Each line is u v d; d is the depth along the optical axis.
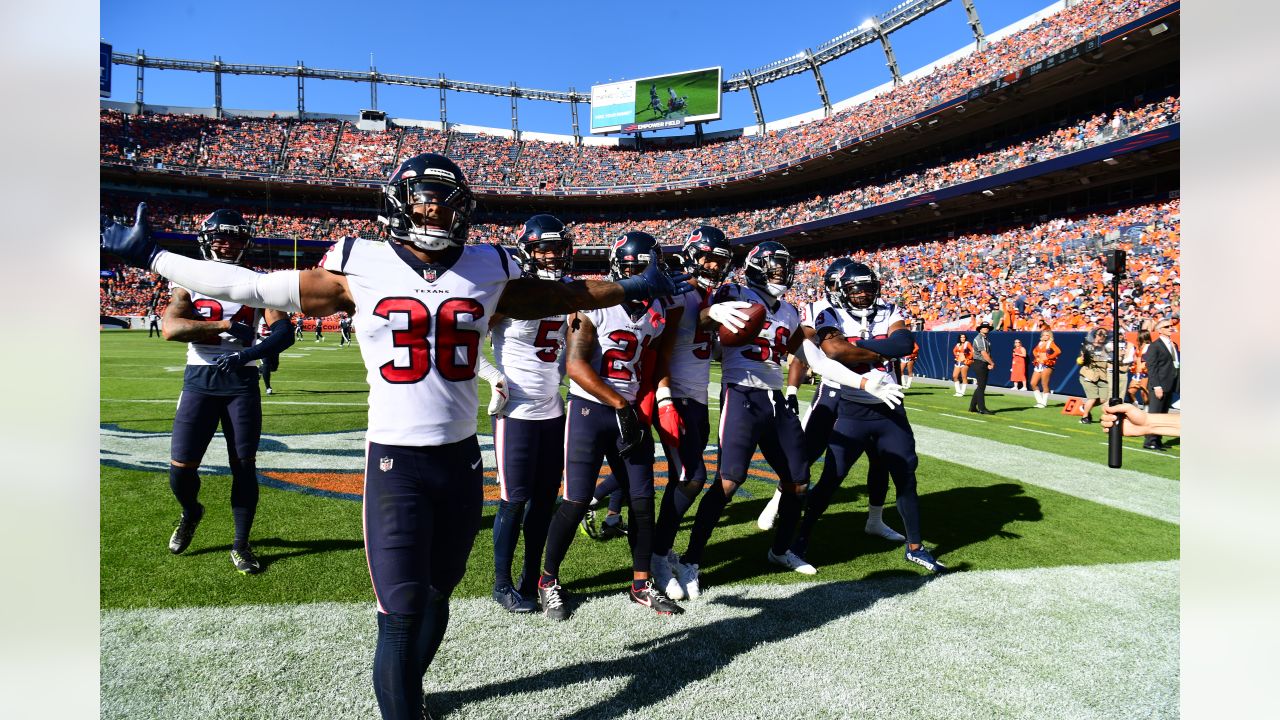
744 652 2.88
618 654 2.86
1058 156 20.88
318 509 4.73
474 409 2.20
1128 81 22.08
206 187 40.34
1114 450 2.39
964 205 25.62
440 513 2.16
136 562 3.67
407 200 2.00
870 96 34.75
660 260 3.54
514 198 41.62
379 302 2.03
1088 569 3.97
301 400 10.56
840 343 3.83
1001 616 3.30
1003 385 15.62
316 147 43.22
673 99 40.44
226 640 2.84
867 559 4.13
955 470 6.77
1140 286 16.75
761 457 7.30
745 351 3.76
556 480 3.39
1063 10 25.47
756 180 35.84
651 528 3.35
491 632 3.04
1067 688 2.65
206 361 3.53
